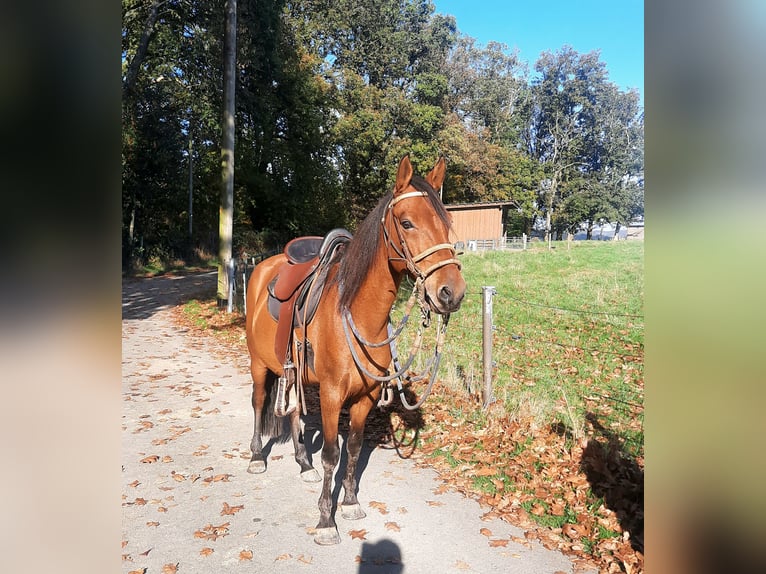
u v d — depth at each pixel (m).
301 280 3.57
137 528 3.35
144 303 15.64
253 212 26.14
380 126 30.78
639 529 3.21
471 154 37.47
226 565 2.96
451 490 3.91
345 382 3.13
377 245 3.02
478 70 48.81
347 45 35.69
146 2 14.88
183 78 20.17
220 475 4.18
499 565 2.96
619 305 10.02
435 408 5.52
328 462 3.21
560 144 53.81
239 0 18.06
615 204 50.59
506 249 23.56
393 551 3.09
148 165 27.25
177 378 7.39
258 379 4.34
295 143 24.69
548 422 4.88
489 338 5.18
